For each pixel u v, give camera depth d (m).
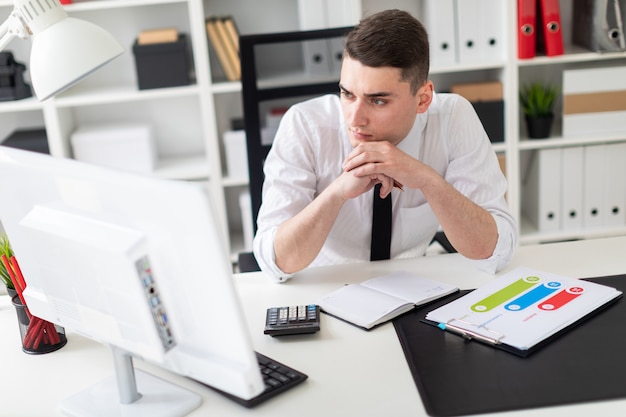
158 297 1.04
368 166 1.52
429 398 1.14
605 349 1.24
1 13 3.09
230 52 2.96
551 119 3.03
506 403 1.11
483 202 1.73
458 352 1.27
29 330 1.38
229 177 3.08
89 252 1.04
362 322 1.39
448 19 2.92
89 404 1.20
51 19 1.27
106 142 2.99
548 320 1.33
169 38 2.95
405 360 1.27
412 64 1.47
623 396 1.10
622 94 2.99
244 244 3.24
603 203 3.10
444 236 1.93
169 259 1.00
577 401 1.10
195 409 1.17
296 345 1.35
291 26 3.19
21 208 1.18
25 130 3.17
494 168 1.78
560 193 3.09
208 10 3.15
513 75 2.95
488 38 2.96
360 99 1.49
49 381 1.30
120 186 1.00
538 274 1.53
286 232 1.59
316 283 1.62
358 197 1.78
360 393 1.18
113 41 1.31
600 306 1.39
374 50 1.44
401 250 1.88
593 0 2.92
